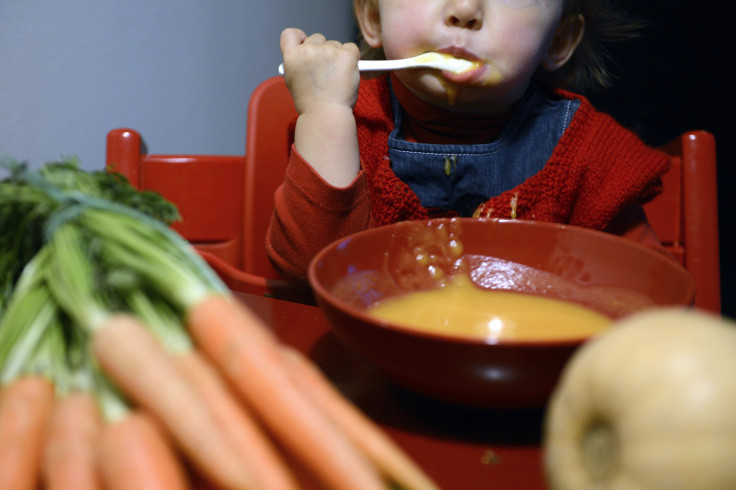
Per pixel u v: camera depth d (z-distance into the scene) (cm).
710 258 107
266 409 37
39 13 124
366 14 108
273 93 114
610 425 30
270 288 85
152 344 38
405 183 107
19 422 37
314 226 83
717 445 28
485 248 64
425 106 104
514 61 90
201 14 159
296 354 43
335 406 40
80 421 37
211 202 112
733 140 249
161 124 152
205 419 36
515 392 42
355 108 108
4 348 42
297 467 38
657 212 111
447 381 42
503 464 42
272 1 181
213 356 40
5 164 52
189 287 42
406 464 37
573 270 61
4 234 51
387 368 45
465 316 57
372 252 59
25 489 35
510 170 106
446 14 87
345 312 44
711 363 29
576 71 129
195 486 38
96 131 138
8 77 121
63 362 42
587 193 105
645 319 33
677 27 250
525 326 56
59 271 42
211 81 165
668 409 29
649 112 253
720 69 252
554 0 91
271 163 114
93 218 46
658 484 28
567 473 32
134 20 143
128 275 42
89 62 135
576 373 32
